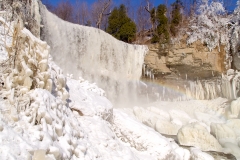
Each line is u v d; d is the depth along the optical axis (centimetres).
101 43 1603
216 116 1395
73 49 1414
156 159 510
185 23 1947
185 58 1764
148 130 557
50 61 546
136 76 1847
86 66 1504
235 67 1736
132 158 440
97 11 3180
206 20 1786
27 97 340
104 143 434
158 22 2012
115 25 2197
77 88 576
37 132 301
